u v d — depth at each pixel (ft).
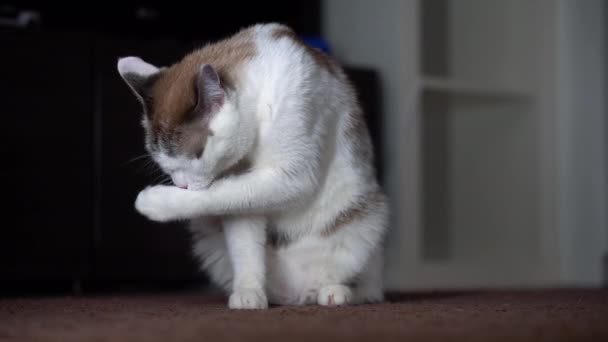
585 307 5.40
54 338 3.68
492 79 12.38
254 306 5.36
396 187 10.55
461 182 12.59
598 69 11.48
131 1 10.57
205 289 9.89
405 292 8.14
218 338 3.60
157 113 5.44
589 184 11.55
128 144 9.28
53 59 9.03
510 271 11.43
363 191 6.02
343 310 5.15
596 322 4.30
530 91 11.79
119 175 9.23
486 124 12.46
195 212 5.32
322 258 5.97
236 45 5.78
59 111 9.04
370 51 11.12
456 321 4.35
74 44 9.10
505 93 11.54
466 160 12.57
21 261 8.86
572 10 11.74
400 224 10.46
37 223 8.93
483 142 12.48
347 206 5.94
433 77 11.78
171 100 5.39
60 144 9.04
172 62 9.41
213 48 5.88
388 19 10.77
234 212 5.46
